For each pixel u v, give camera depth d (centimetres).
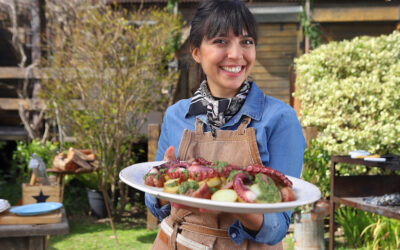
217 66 137
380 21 839
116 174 569
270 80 902
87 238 472
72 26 609
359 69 589
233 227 124
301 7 832
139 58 567
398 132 504
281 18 871
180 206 113
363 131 507
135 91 562
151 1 822
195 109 152
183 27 791
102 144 559
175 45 706
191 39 147
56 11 648
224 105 144
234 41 134
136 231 505
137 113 609
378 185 418
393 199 364
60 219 250
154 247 156
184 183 113
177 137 156
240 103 144
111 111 561
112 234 491
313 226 412
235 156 137
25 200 312
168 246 146
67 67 582
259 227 118
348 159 388
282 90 898
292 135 136
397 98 516
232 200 103
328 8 826
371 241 430
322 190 498
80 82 559
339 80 582
